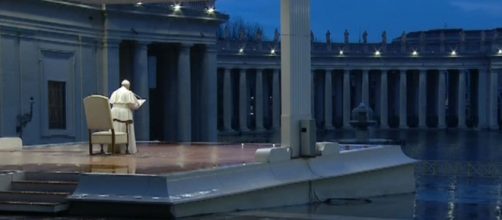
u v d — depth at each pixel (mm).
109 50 49656
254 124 108188
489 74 118562
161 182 13555
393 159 20969
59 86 46125
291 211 15383
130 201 13523
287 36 17516
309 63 18047
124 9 49938
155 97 60469
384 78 118125
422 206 17141
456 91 125250
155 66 61500
